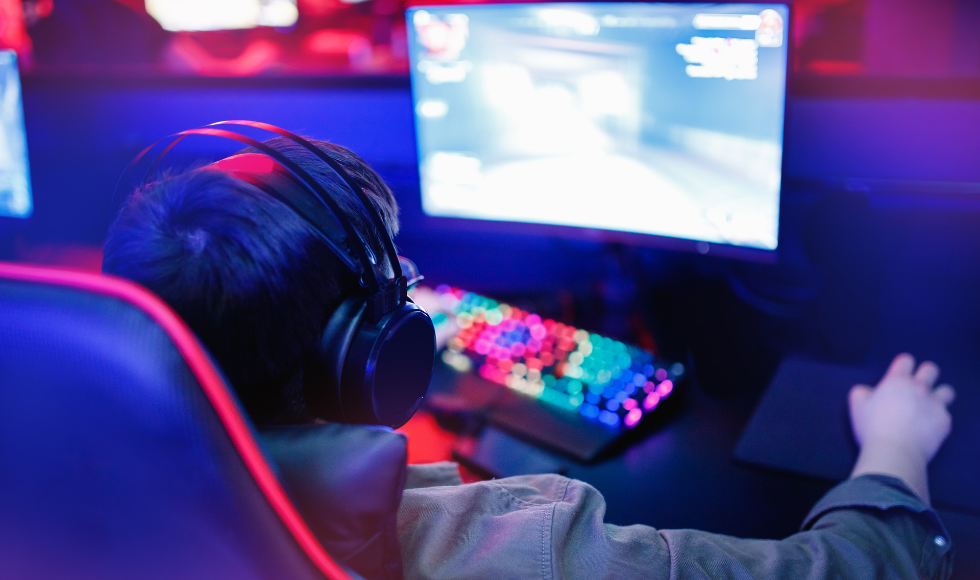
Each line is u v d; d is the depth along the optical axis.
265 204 0.40
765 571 0.52
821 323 1.03
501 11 1.09
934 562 0.60
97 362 0.30
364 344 0.44
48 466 0.32
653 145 1.07
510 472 0.84
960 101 1.05
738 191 1.03
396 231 0.54
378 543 0.41
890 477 0.66
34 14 1.67
